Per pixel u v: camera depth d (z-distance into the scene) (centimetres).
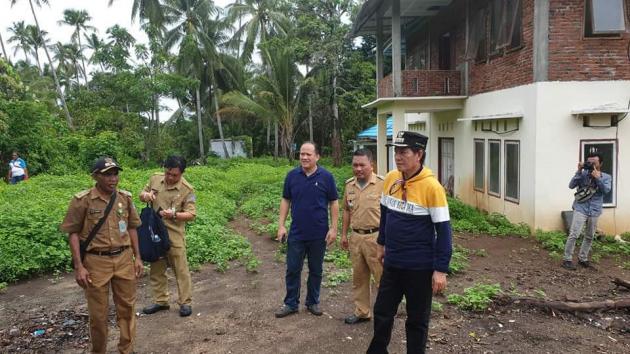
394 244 394
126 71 2894
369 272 522
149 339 495
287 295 555
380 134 1734
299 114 3162
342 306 586
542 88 1003
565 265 798
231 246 884
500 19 1177
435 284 373
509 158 1153
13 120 1989
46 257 754
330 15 2831
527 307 573
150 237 523
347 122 3158
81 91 3241
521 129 1081
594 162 777
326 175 537
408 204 387
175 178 539
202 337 500
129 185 1506
